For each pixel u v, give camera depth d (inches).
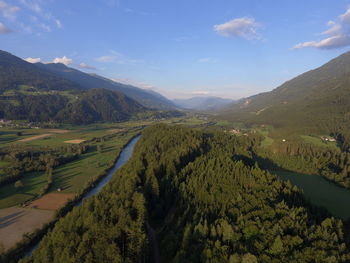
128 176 3905.0
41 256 2236.7
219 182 3597.4
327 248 2006.6
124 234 2421.3
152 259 2506.2
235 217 2679.6
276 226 2196.1
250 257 1863.9
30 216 3681.1
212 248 2194.9
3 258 2625.5
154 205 3476.9
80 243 2204.7
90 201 3075.8
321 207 3159.5
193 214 2972.4
